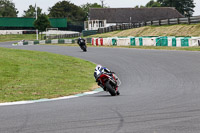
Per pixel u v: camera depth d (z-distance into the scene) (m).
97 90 48.19
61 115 26.89
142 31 174.00
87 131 21.58
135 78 58.19
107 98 38.03
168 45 116.56
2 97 40.00
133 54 96.69
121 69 70.62
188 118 24.52
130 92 43.56
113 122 23.89
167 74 59.47
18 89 46.47
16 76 57.31
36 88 47.78
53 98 39.78
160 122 23.55
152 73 62.03
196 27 143.75
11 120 25.34
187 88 43.78
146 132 21.02
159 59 81.00
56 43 193.12
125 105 31.38
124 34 184.12
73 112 28.14
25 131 21.92
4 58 78.31
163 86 47.50
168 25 166.12
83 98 39.03
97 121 24.33
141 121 24.02
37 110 29.73
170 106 30.03
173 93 39.81
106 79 40.97
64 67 73.31
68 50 125.50
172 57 82.69
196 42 107.56
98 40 152.50
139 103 32.50
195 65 67.06
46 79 56.47
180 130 21.30
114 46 137.62
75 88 49.25
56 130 22.00
